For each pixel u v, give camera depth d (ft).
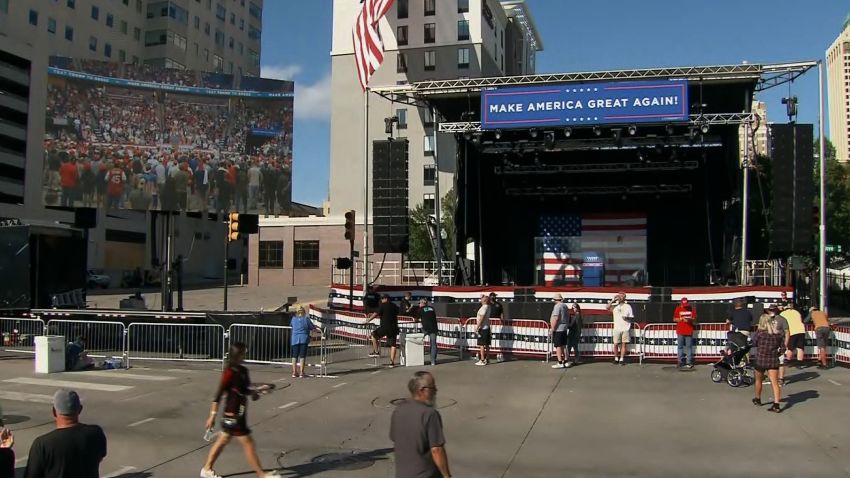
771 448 28.99
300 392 42.16
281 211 84.74
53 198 76.79
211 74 83.20
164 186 80.28
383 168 80.33
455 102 87.61
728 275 86.43
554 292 78.38
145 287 207.62
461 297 81.41
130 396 40.75
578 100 76.84
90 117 78.23
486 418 35.01
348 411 36.88
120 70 79.66
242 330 54.34
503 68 263.08
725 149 88.02
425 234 162.81
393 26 230.89
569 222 106.42
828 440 30.22
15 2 205.57
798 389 42.29
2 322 61.98
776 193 68.33
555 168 98.17
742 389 42.45
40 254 67.05
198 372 49.65
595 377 47.32
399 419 16.76
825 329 51.13
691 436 31.12
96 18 237.25
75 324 59.62
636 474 25.52
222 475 25.75
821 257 67.97
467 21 227.40
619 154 96.68
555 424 33.63
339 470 26.30
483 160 99.09
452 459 27.61
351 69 225.97
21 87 203.62
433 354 53.62
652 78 76.13
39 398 39.93
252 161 83.92
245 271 268.21
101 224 216.33
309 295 151.94
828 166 139.33
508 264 107.55
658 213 103.35
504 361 55.47
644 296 75.46
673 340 54.44
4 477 17.02
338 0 230.68
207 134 82.23
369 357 58.08
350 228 75.97
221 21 294.66
